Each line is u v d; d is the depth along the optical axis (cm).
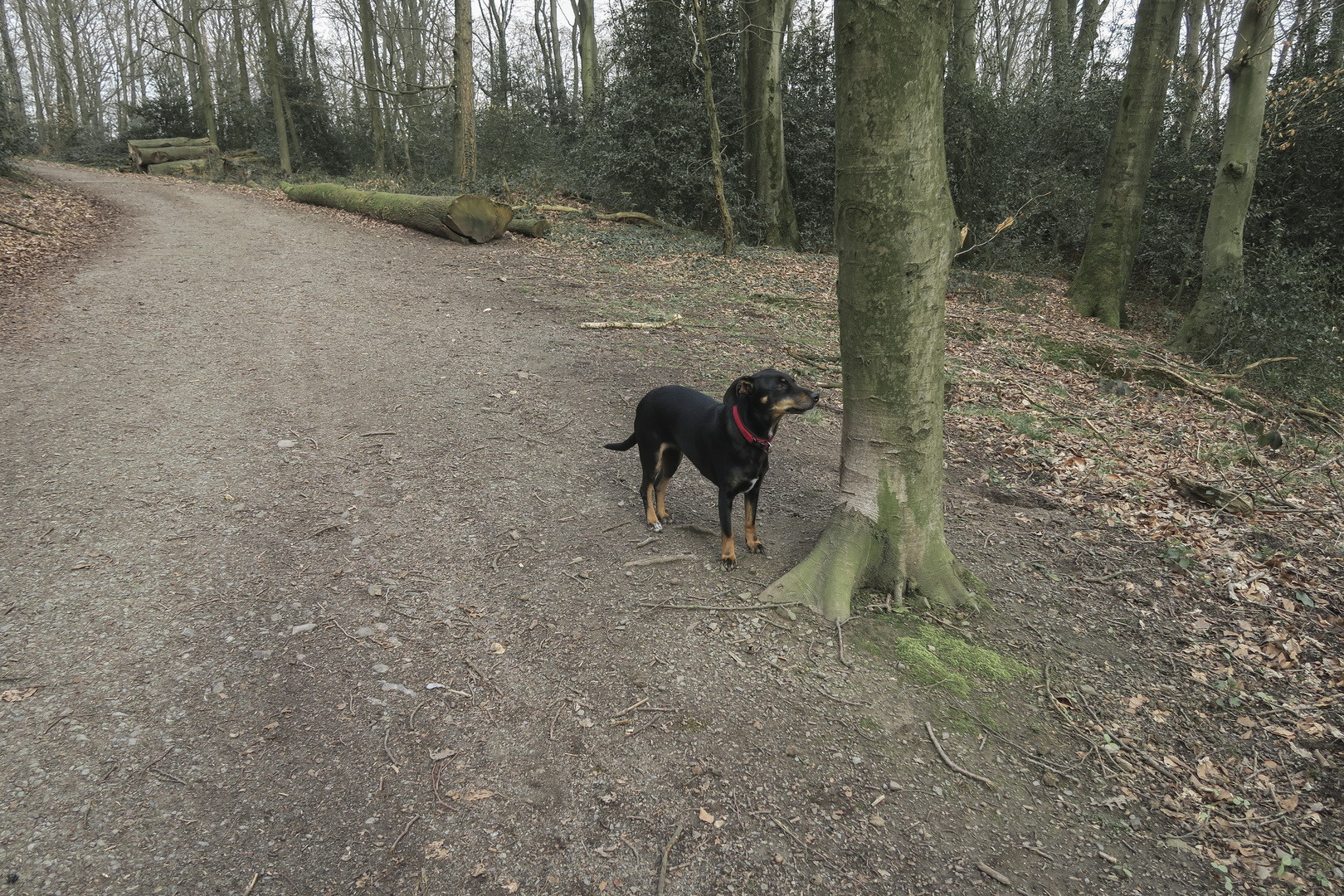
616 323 947
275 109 2580
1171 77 1694
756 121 1745
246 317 877
